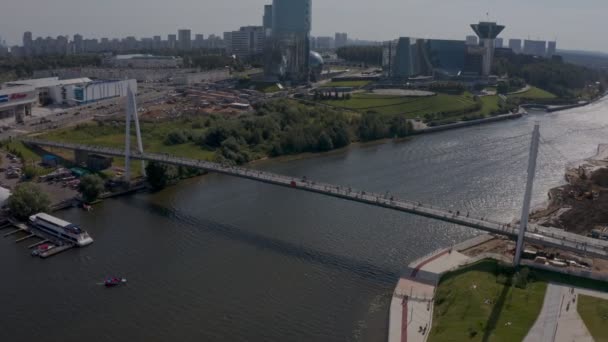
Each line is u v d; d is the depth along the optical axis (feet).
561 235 544.21
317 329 434.30
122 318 449.48
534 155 485.15
